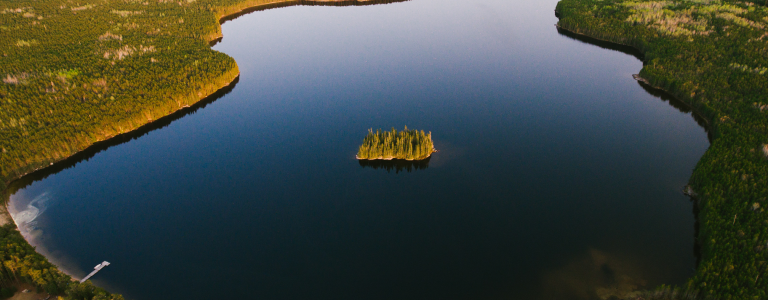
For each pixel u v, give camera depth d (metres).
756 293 73.31
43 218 108.19
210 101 170.50
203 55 196.00
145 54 195.12
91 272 91.56
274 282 89.25
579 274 88.44
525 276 88.81
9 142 124.94
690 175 118.25
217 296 86.12
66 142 131.50
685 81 161.75
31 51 199.50
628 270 88.69
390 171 124.88
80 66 179.00
